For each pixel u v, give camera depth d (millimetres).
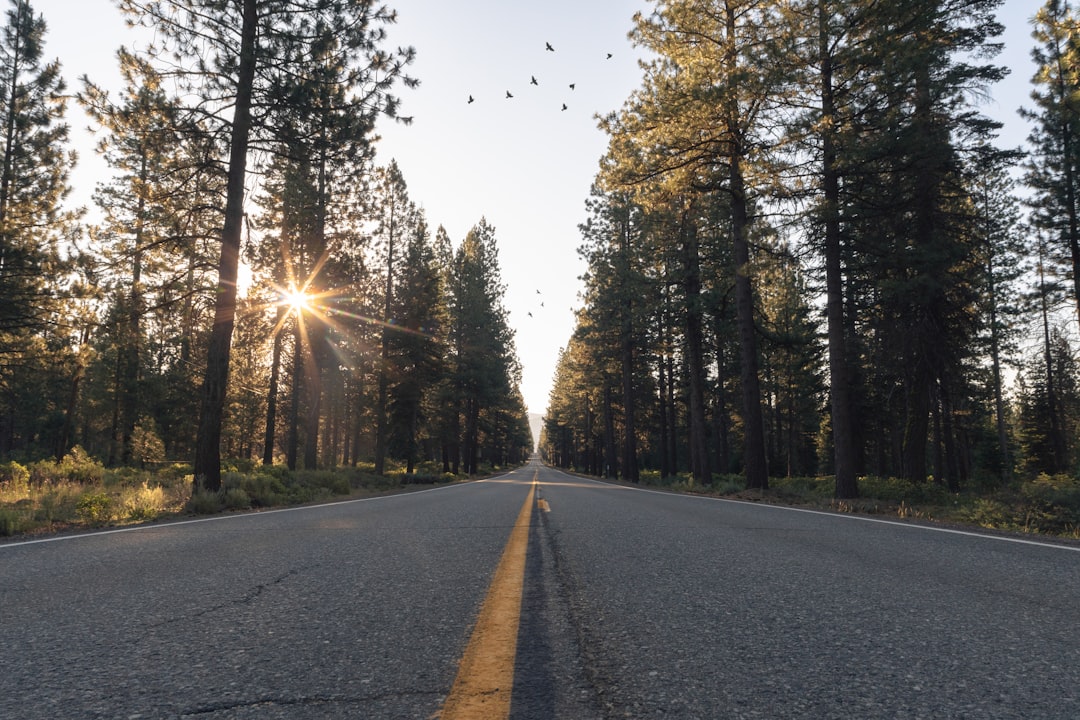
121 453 32594
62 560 4203
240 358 32688
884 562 3982
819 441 48750
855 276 20625
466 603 2803
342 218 25641
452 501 10852
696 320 27094
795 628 2389
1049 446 39438
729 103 14680
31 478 15805
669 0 15930
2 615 2639
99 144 12641
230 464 25438
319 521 6895
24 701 1638
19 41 23625
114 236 13172
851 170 13906
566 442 113938
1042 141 24156
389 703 1623
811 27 13578
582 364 46500
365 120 13797
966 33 13469
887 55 12477
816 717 1528
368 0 13500
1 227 20750
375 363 35625
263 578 3418
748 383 17031
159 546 4875
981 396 27938
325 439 59312
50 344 22688
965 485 21188
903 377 19703
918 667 1925
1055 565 3914
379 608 2711
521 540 4996
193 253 13719
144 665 1944
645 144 16734
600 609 2689
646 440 62062
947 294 17594
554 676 1836
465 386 50500
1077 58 16156
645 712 1561
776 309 30391
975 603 2822
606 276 33938
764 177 14453
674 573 3543
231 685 1763
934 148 13883
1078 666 1938
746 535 5418
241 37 13148
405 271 37156
